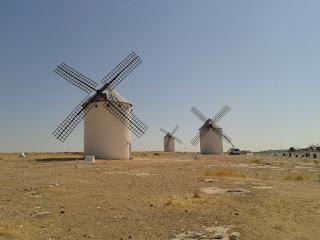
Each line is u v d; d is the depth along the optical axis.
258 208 14.62
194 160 45.62
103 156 44.47
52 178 21.72
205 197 16.19
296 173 29.80
